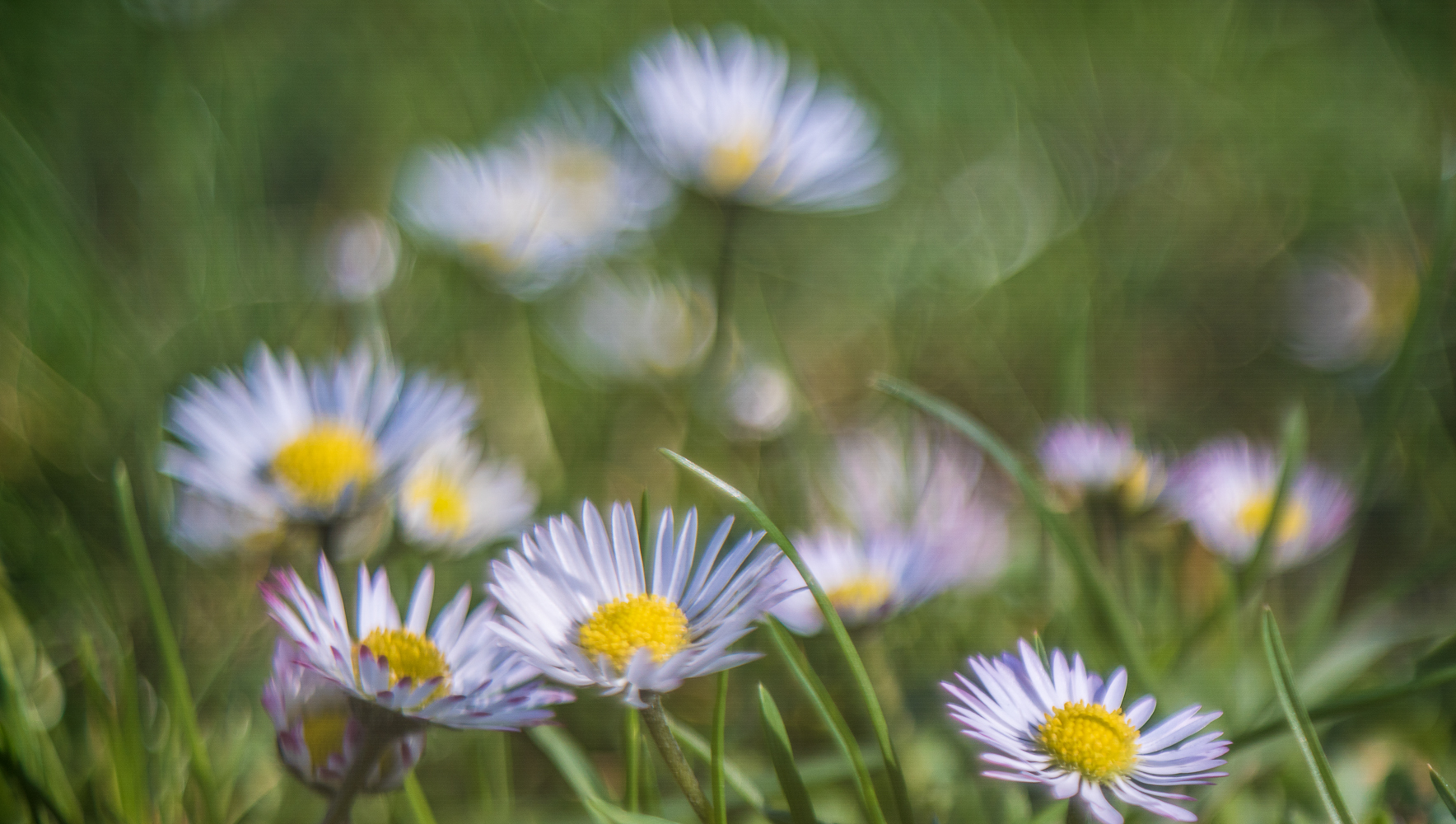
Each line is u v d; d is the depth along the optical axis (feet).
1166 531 1.66
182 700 1.44
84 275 1.74
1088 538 1.62
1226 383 1.95
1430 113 2.35
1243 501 1.59
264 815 1.50
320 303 1.77
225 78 2.10
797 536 1.53
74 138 1.95
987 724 1.34
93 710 1.49
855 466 1.68
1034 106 2.43
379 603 1.37
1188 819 1.32
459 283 1.85
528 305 1.87
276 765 1.52
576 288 1.90
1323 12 2.56
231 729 1.52
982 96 2.41
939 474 1.67
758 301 2.02
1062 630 1.57
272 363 1.51
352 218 1.97
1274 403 1.90
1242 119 2.39
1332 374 1.94
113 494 1.62
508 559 1.35
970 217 2.23
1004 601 1.63
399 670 1.35
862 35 2.44
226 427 1.50
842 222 2.19
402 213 1.91
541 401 1.76
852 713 1.53
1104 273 2.11
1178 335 2.03
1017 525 1.69
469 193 1.80
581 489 1.71
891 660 1.59
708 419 1.72
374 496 1.50
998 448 1.48
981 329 2.02
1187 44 2.52
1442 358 1.88
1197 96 2.43
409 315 1.80
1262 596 1.64
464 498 1.56
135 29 2.12
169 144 1.93
